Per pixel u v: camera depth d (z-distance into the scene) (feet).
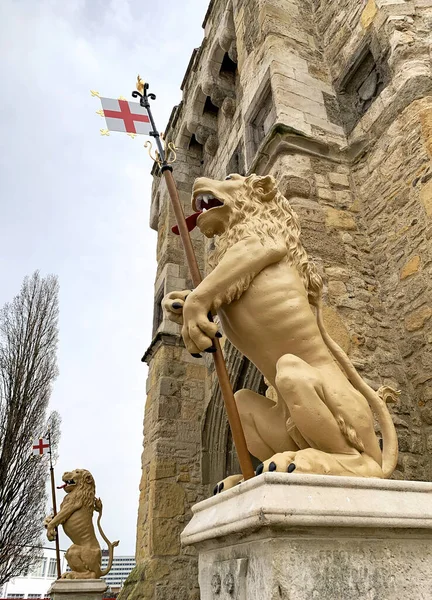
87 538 23.63
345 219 16.93
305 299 5.78
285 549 3.64
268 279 5.67
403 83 16.56
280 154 17.88
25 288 55.57
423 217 14.57
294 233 6.37
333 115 19.83
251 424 5.87
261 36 22.71
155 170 42.32
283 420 5.66
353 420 4.98
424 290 14.06
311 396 4.84
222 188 6.45
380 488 4.33
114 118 8.81
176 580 22.70
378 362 14.06
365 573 3.86
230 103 31.37
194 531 4.79
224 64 33.63
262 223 6.11
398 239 15.52
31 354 50.70
